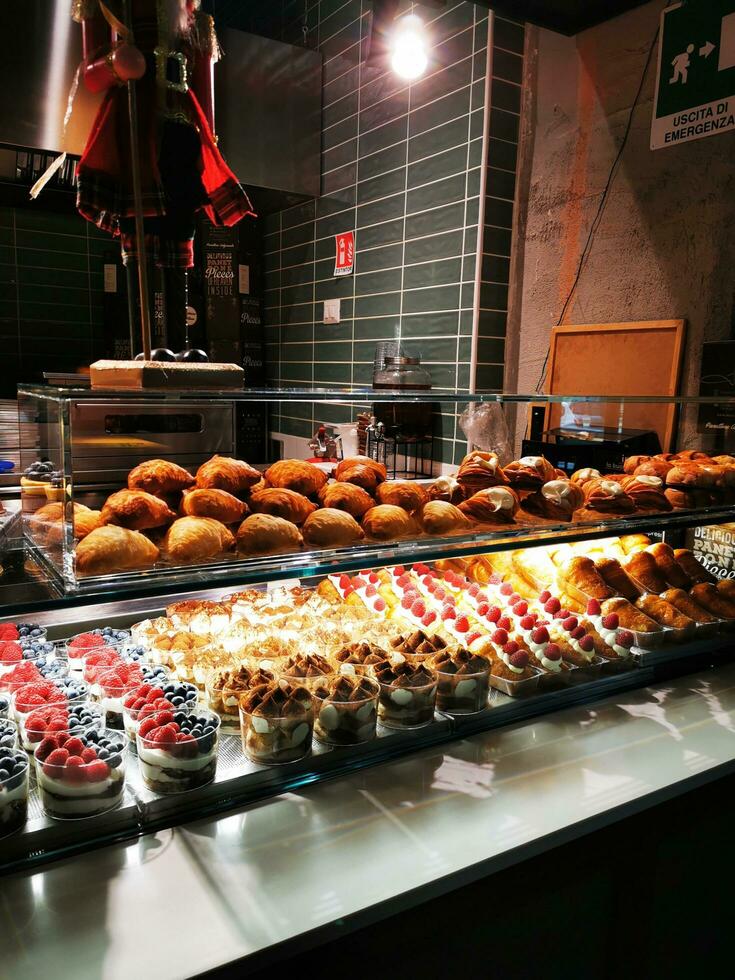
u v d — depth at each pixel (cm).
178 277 408
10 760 103
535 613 167
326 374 414
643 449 219
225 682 130
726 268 235
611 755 136
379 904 96
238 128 372
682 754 137
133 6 150
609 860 133
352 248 383
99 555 103
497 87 298
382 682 134
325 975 104
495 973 122
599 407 231
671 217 252
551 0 257
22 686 127
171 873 101
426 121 328
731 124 230
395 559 125
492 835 111
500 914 120
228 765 120
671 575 188
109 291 425
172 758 110
